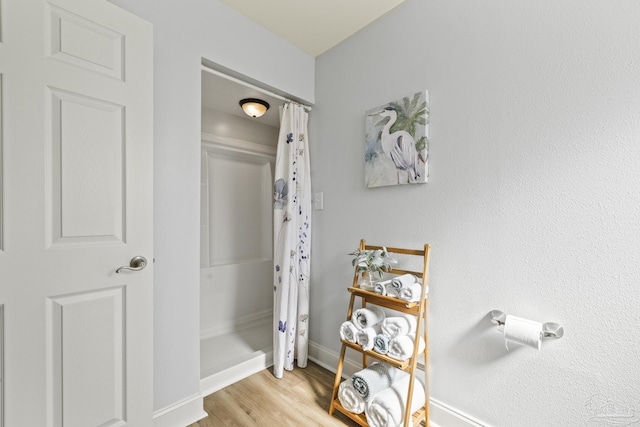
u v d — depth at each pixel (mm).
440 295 1396
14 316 901
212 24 1520
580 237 1017
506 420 1178
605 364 965
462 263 1320
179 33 1393
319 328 2045
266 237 3182
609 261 962
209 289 2572
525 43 1139
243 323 2803
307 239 2033
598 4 981
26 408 928
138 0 1264
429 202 1439
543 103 1096
